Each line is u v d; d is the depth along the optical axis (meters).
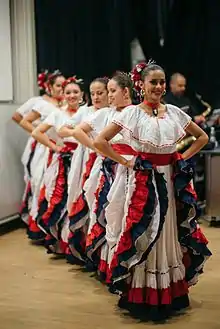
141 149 2.78
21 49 5.24
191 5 5.74
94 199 3.41
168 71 5.91
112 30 5.81
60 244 4.11
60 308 3.11
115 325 2.86
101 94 3.54
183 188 2.82
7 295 3.33
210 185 4.96
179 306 3.01
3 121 4.81
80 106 4.06
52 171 4.05
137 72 2.93
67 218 3.97
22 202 5.03
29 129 4.49
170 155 2.83
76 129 3.33
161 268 2.88
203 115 5.60
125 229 2.79
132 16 5.81
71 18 5.78
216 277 3.59
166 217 2.85
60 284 3.50
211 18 5.71
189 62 5.86
